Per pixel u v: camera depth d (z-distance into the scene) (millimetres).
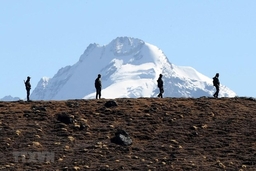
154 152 131000
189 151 132125
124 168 122625
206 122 143500
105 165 124000
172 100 155125
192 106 151000
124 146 132875
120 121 142500
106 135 136500
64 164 124250
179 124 142250
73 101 152500
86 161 125750
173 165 124938
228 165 125875
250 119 145500
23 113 143875
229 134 139125
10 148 129375
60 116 141375
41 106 147500
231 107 151500
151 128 139875
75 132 137500
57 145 131750
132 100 153500
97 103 151125
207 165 125688
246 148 133375
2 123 138750
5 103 150625
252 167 125375
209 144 135125
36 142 131750
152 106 149750
